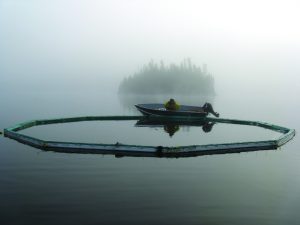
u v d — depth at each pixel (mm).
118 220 14945
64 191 18672
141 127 47031
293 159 28266
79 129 44219
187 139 38844
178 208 16547
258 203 17516
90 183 20281
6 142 33188
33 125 46875
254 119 67875
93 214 15539
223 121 54969
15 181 20453
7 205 16438
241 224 14906
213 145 30672
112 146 29391
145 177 21875
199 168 24625
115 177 21750
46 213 15531
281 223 15094
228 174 23172
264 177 22531
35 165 24453
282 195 18828
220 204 17219
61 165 24609
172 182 20922
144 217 15328
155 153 28781
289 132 40844
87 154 28438
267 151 31781
